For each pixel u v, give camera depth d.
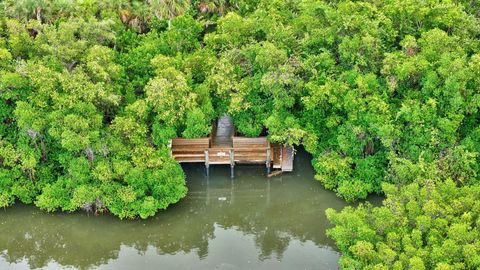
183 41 45.09
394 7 41.66
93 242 37.59
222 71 40.12
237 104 39.44
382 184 33.38
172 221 38.91
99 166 36.50
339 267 34.59
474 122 37.97
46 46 40.25
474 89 36.97
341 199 39.78
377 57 39.91
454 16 40.59
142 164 37.16
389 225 30.08
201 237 38.00
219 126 44.38
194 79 42.50
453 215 30.23
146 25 48.81
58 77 38.44
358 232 30.03
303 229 38.38
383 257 28.09
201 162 42.72
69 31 41.25
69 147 36.22
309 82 39.06
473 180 34.47
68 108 37.66
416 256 27.72
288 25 43.56
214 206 40.41
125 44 46.06
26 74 38.28
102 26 43.12
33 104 37.97
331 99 38.19
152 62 41.00
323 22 42.59
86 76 39.25
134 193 36.53
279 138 38.53
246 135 41.53
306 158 43.22
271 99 40.72
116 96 38.84
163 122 40.12
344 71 39.75
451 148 35.84
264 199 40.97
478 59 36.16
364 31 39.62
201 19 49.50
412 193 31.36
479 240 28.30
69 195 37.66
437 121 36.50
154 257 36.28
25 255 37.00
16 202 38.97
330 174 39.66
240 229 38.75
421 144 36.78
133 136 38.44
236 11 50.03
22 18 44.25
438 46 38.38
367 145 39.38
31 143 38.41
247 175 42.09
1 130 38.94
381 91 38.75
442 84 36.69
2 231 38.31
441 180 34.75
